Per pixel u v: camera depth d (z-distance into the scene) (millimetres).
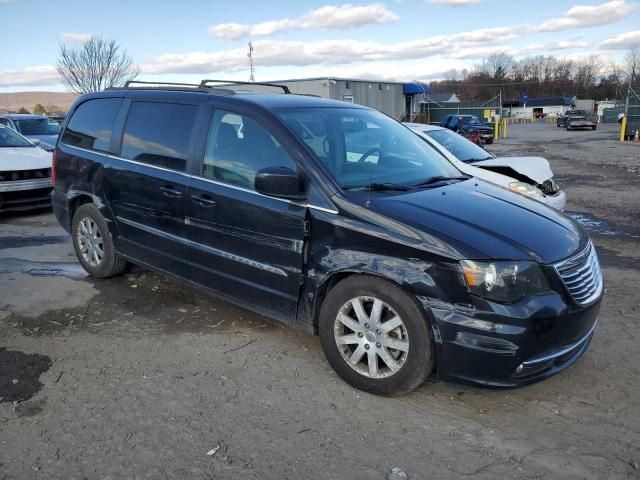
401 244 3268
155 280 5602
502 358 3072
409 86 43125
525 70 114000
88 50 29719
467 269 3088
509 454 2973
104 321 4625
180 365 3896
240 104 4172
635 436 3125
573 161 19031
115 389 3570
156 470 2818
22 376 3721
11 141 9727
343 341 3574
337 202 3553
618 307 5035
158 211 4613
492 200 3908
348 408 3389
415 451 2992
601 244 7445
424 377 3324
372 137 4434
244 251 4000
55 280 5613
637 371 3854
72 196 5574
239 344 4227
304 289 3719
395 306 3293
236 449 2990
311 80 33562
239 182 4039
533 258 3186
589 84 110875
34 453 2938
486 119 49000
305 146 3779
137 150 4859
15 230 7945
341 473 2814
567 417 3309
